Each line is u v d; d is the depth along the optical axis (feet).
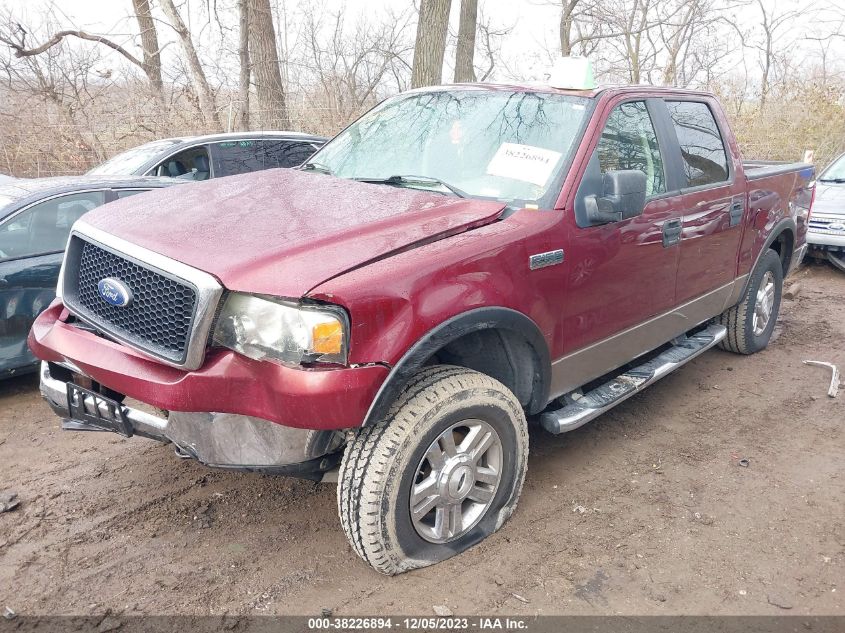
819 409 15.60
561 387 11.42
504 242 9.66
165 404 8.21
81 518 10.85
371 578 9.54
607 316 11.91
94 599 9.04
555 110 11.95
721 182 14.99
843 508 11.63
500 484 10.27
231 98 41.32
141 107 40.83
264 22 40.45
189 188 11.53
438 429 9.04
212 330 8.13
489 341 10.39
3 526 10.62
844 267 28.48
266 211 9.91
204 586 9.34
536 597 9.27
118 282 8.90
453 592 9.29
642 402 15.81
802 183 18.99
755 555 10.32
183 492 11.64
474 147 11.87
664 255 13.00
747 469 12.87
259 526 10.73
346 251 8.59
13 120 38.40
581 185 10.99
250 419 8.48
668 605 9.21
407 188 11.41
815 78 54.80
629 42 57.11
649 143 13.03
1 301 14.84
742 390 16.58
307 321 7.84
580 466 12.81
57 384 9.97
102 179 17.89
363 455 8.68
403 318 8.34
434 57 36.45
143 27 42.45
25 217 15.64
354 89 48.24
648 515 11.27
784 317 22.85
